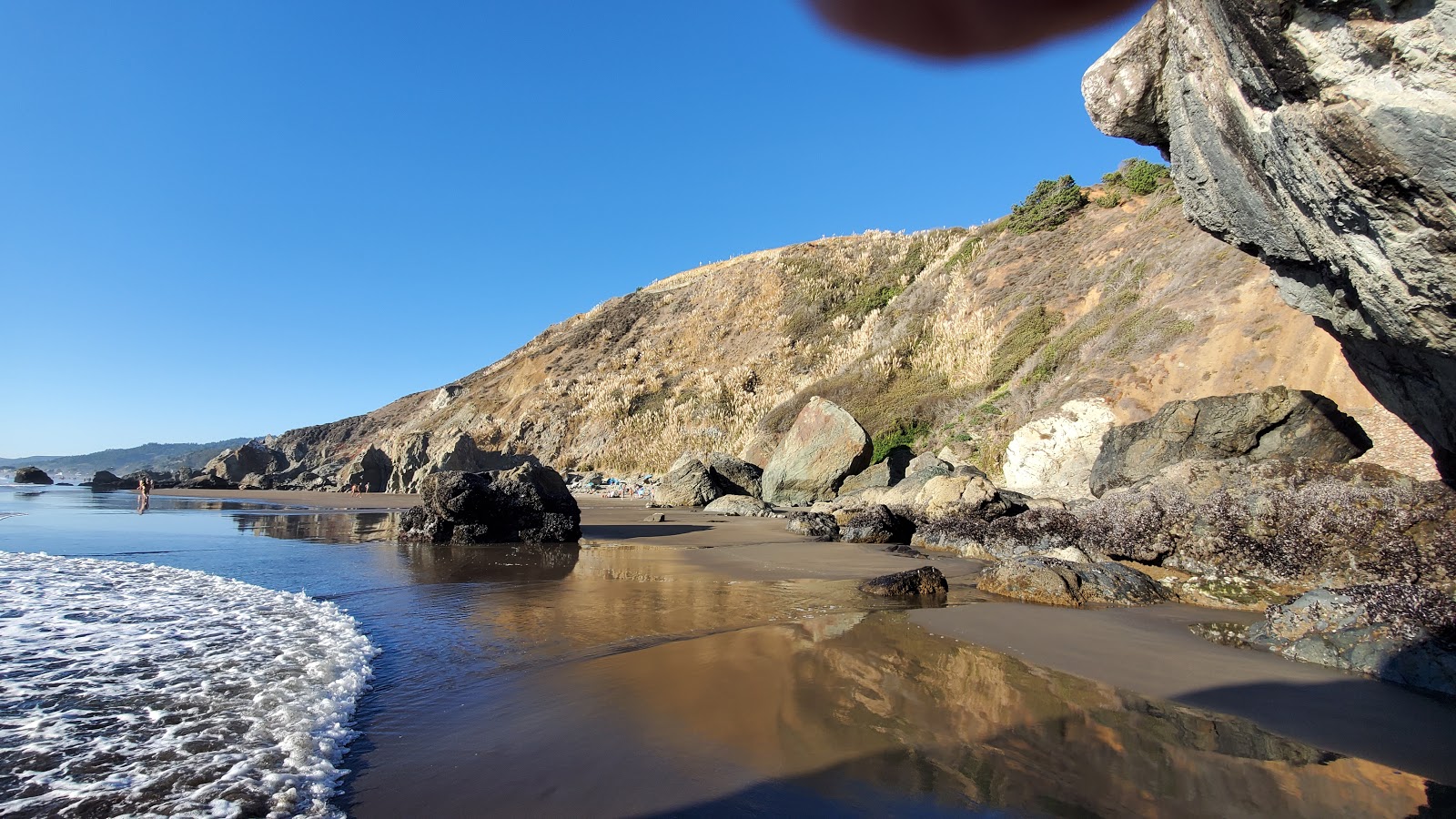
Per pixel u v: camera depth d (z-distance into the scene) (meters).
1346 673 5.33
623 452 43.97
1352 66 3.62
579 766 3.64
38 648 5.66
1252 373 18.05
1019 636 6.43
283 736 3.97
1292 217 5.28
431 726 4.20
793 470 23.91
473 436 52.22
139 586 8.44
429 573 9.91
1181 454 13.58
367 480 39.72
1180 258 24.88
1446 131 3.32
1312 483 10.02
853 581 9.62
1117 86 6.82
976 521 13.96
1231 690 4.93
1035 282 32.56
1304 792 3.38
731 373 47.03
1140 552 10.47
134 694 4.62
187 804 3.17
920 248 54.41
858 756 3.77
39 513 20.84
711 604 7.86
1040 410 22.52
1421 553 8.05
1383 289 4.49
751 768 3.62
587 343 62.38
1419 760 3.77
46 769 3.51
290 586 8.76
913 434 28.38
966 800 3.28
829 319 50.12
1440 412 7.19
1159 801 3.28
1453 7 3.10
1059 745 3.94
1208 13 4.67
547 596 8.27
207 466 48.84
